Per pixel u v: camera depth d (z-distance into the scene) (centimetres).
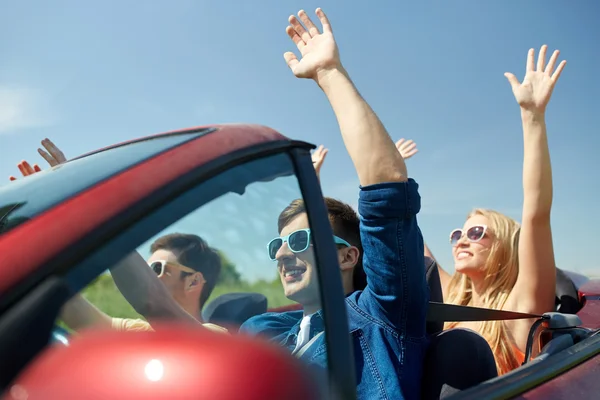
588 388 154
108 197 75
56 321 64
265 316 92
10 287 62
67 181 88
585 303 286
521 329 272
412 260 158
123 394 52
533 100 273
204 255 83
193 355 56
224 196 88
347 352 93
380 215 154
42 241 67
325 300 94
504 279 302
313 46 175
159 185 79
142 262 77
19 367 59
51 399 53
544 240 272
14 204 86
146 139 110
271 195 96
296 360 64
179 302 81
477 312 209
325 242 99
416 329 166
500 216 312
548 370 156
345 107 162
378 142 155
